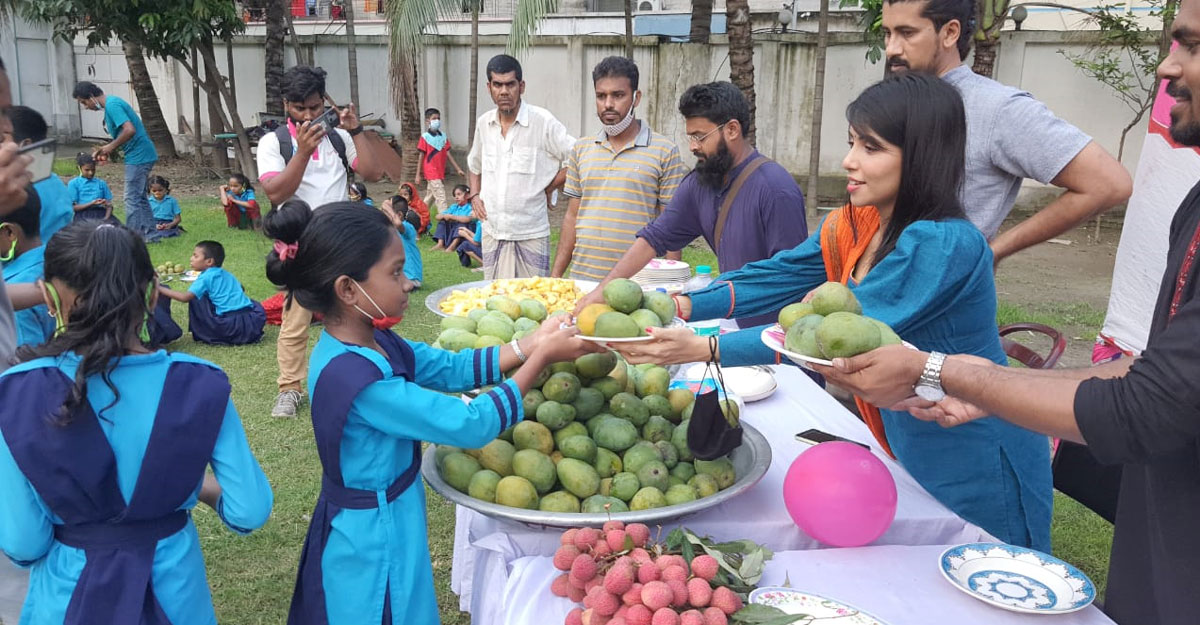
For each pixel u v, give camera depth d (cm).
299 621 217
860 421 278
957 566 188
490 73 519
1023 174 276
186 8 1252
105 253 186
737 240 362
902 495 225
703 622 155
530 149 538
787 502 204
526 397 220
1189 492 161
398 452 211
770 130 1259
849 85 1197
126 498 189
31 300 286
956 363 162
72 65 2055
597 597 160
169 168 1609
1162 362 139
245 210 1090
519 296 378
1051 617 171
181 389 194
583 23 1501
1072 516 410
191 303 643
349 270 196
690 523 207
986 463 218
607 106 444
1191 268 163
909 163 203
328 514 208
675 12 1463
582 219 471
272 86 1461
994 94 274
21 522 183
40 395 181
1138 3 1071
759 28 1384
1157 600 171
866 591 181
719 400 227
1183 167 354
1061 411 149
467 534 242
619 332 209
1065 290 824
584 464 209
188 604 200
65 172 1559
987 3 802
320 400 199
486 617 208
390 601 208
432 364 231
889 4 284
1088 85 1079
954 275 197
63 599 187
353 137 496
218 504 218
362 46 1548
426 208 1095
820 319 174
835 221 242
